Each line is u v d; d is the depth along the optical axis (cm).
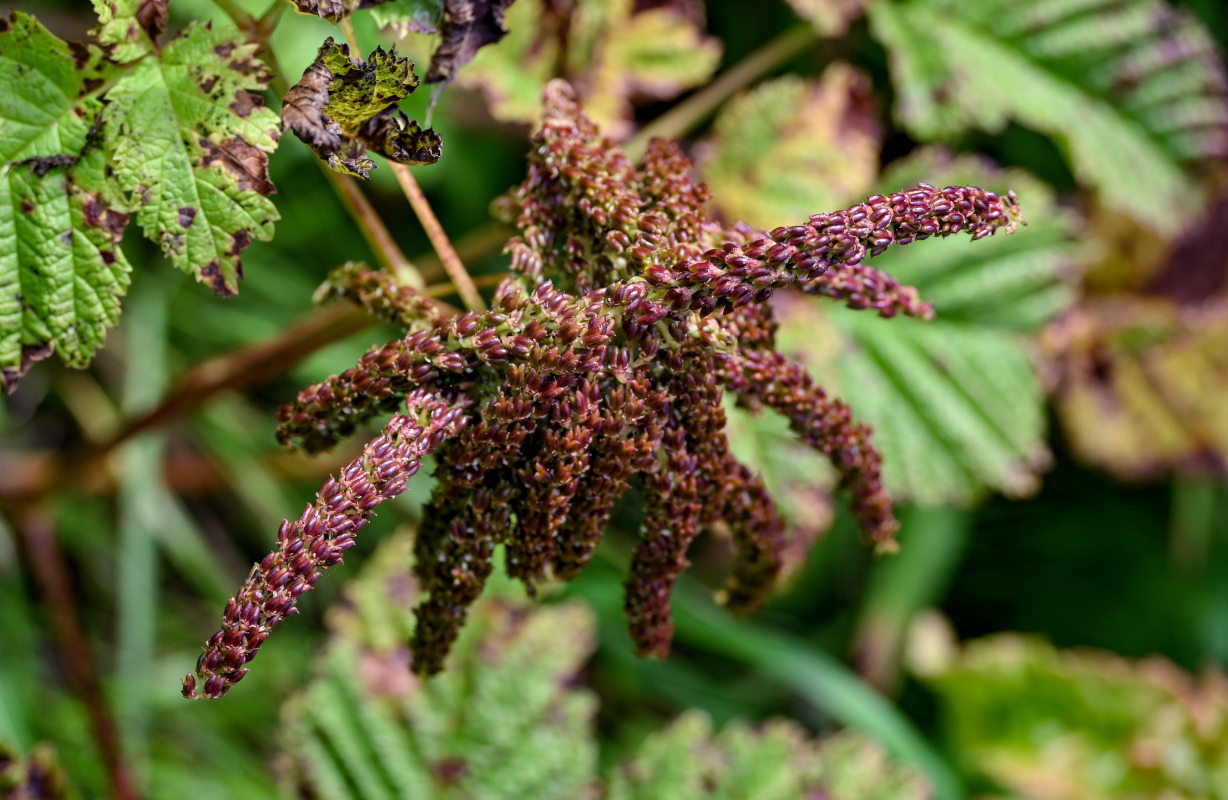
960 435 60
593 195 37
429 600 38
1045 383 61
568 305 35
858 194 56
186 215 38
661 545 38
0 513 55
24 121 38
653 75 54
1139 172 61
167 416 50
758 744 54
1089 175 60
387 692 52
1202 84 61
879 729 65
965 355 60
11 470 56
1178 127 61
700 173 56
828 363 56
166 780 61
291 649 67
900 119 59
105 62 38
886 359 60
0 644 62
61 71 38
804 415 38
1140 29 60
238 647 34
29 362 38
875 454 39
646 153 38
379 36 54
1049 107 60
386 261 42
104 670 65
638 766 53
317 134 36
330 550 35
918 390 60
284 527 35
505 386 36
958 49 59
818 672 65
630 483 39
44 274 38
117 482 64
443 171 67
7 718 56
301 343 47
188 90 38
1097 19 60
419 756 51
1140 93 61
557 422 36
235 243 38
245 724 65
